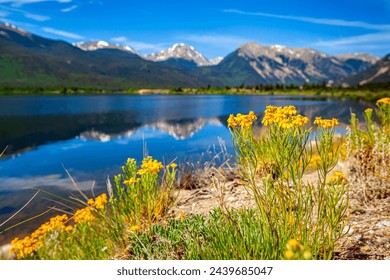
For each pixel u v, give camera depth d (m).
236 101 98.38
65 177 14.98
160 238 4.10
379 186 4.92
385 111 5.92
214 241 3.31
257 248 3.02
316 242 3.00
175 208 5.54
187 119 43.09
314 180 5.38
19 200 11.59
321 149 3.01
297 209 3.07
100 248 4.79
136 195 5.14
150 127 34.72
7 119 45.22
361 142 5.47
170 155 18.53
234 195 5.55
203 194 6.03
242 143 3.00
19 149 22.73
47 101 105.94
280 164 2.96
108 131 31.91
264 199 3.08
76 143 25.12
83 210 5.38
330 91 165.00
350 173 5.54
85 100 115.19
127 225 5.18
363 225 3.84
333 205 3.03
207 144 22.48
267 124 2.99
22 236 8.13
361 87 159.75
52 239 5.62
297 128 2.92
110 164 17.34
